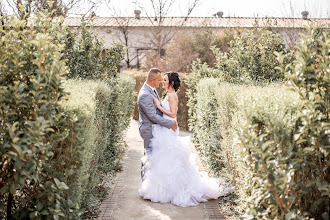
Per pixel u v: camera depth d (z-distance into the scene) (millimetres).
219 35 19719
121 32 23875
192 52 19391
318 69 2928
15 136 2621
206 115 6672
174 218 4383
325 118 2783
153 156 5035
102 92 5336
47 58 3047
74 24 23578
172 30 22109
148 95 5129
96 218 4359
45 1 10391
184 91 11758
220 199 5035
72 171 3311
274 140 2826
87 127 3678
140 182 5926
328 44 2797
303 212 2668
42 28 3848
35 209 3156
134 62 24141
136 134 10828
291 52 7094
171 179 4898
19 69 3072
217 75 9133
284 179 2516
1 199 3314
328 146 2541
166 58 20125
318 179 2627
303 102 2727
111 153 6773
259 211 2906
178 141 5059
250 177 3264
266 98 3309
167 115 5262
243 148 3062
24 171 2783
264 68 7121
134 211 4609
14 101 2900
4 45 3088
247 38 7555
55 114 3092
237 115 3982
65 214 3283
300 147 2721
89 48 7250
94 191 5090
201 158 7586
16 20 3184
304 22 18922
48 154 2924
